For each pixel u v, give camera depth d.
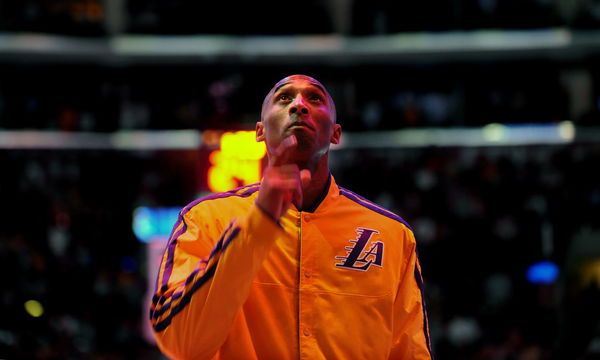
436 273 15.62
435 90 17.98
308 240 2.75
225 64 17.88
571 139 17.42
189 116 17.91
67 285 15.32
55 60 17.75
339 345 2.64
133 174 17.80
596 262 15.94
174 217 16.83
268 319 2.65
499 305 15.22
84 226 16.61
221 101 15.89
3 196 16.95
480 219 16.02
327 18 17.84
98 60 17.88
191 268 2.62
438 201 16.25
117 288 15.44
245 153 12.98
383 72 18.05
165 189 17.36
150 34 17.75
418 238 15.83
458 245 15.77
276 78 17.98
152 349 14.44
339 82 18.08
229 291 2.36
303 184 2.41
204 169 12.98
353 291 2.72
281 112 2.72
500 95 17.78
